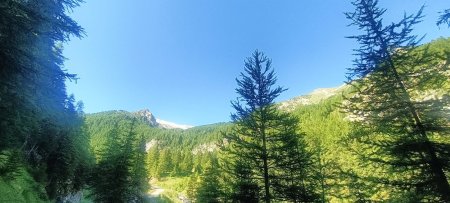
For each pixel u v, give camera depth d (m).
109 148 40.00
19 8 9.82
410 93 11.31
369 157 11.20
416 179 10.24
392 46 11.52
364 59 11.91
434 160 9.82
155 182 131.38
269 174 15.81
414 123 10.54
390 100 11.18
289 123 16.12
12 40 10.14
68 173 47.34
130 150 34.94
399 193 10.60
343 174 12.43
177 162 149.25
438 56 10.13
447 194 9.37
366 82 11.80
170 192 106.50
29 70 10.75
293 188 15.35
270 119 16.11
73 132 49.75
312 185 18.19
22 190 26.72
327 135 80.94
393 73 11.30
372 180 10.94
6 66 10.13
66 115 44.41
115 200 30.89
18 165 24.12
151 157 147.75
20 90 11.68
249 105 16.75
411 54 11.83
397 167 10.62
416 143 9.98
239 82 17.11
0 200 21.69
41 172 37.69
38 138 39.66
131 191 34.19
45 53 13.09
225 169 16.59
